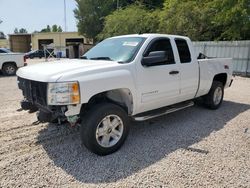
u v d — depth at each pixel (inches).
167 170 142.7
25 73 165.2
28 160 152.2
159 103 196.9
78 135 191.0
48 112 152.3
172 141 183.2
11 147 169.6
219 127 214.2
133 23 971.9
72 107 146.8
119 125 166.2
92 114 152.3
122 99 175.9
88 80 148.3
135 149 169.2
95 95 156.0
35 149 167.2
